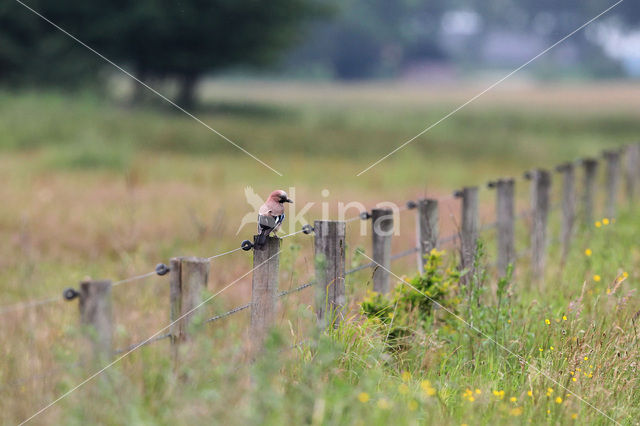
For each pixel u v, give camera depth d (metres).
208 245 47.41
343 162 113.06
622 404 23.27
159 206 62.50
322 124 180.12
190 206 60.41
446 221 56.50
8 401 18.80
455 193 32.47
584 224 49.25
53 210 59.44
